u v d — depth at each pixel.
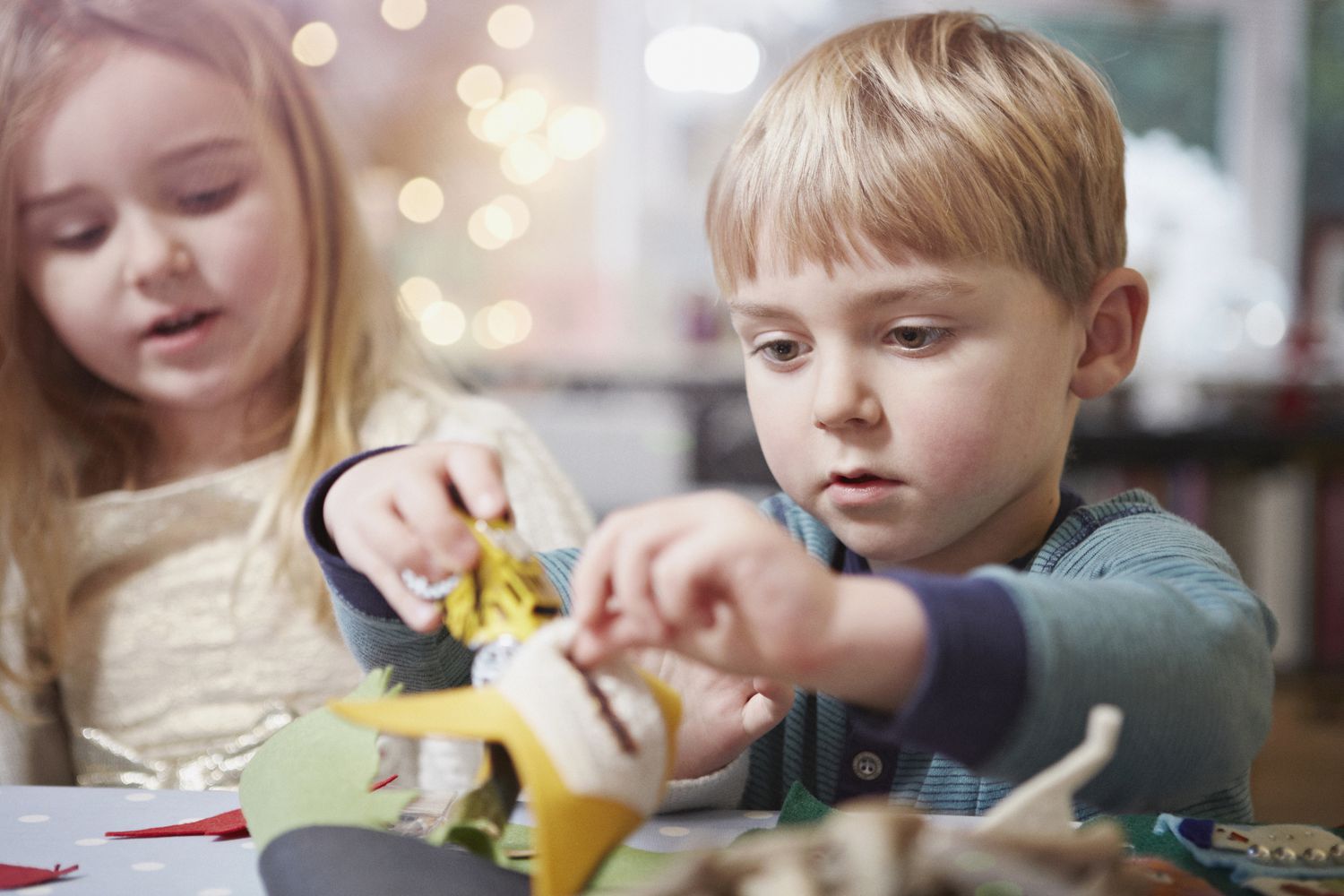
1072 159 0.72
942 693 0.42
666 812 0.65
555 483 1.18
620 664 0.42
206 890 0.46
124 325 1.06
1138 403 2.85
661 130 4.28
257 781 0.52
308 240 1.15
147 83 1.03
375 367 1.20
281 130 1.13
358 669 1.09
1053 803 0.35
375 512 0.54
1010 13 4.30
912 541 0.69
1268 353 3.64
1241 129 4.47
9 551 1.11
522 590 0.47
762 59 4.16
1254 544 2.83
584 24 4.21
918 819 0.34
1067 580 0.48
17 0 1.03
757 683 0.68
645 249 4.27
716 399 2.66
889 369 0.67
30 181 1.04
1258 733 0.51
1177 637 0.47
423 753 0.91
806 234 0.67
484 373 3.03
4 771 1.07
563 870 0.36
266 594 1.09
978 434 0.67
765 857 0.33
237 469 1.12
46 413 1.14
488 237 3.88
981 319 0.67
